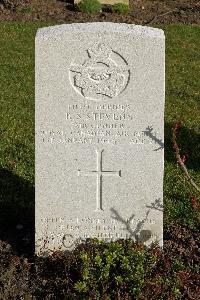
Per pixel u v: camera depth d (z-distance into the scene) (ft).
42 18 17.15
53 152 7.23
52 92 7.04
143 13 18.16
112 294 6.78
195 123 11.07
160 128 7.16
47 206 7.41
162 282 6.86
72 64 6.97
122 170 7.32
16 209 8.35
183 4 19.16
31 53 14.35
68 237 7.52
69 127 7.16
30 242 7.79
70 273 7.14
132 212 7.46
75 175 7.32
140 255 7.06
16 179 9.05
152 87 7.04
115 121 7.16
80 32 6.87
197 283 7.09
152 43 6.91
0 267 7.22
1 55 14.12
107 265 6.86
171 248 7.68
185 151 9.99
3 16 17.13
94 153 7.26
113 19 17.38
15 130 10.61
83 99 7.07
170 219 8.25
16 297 6.92
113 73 7.00
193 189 8.86
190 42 15.52
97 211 7.45
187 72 13.52
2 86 12.44
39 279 7.11
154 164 7.29
